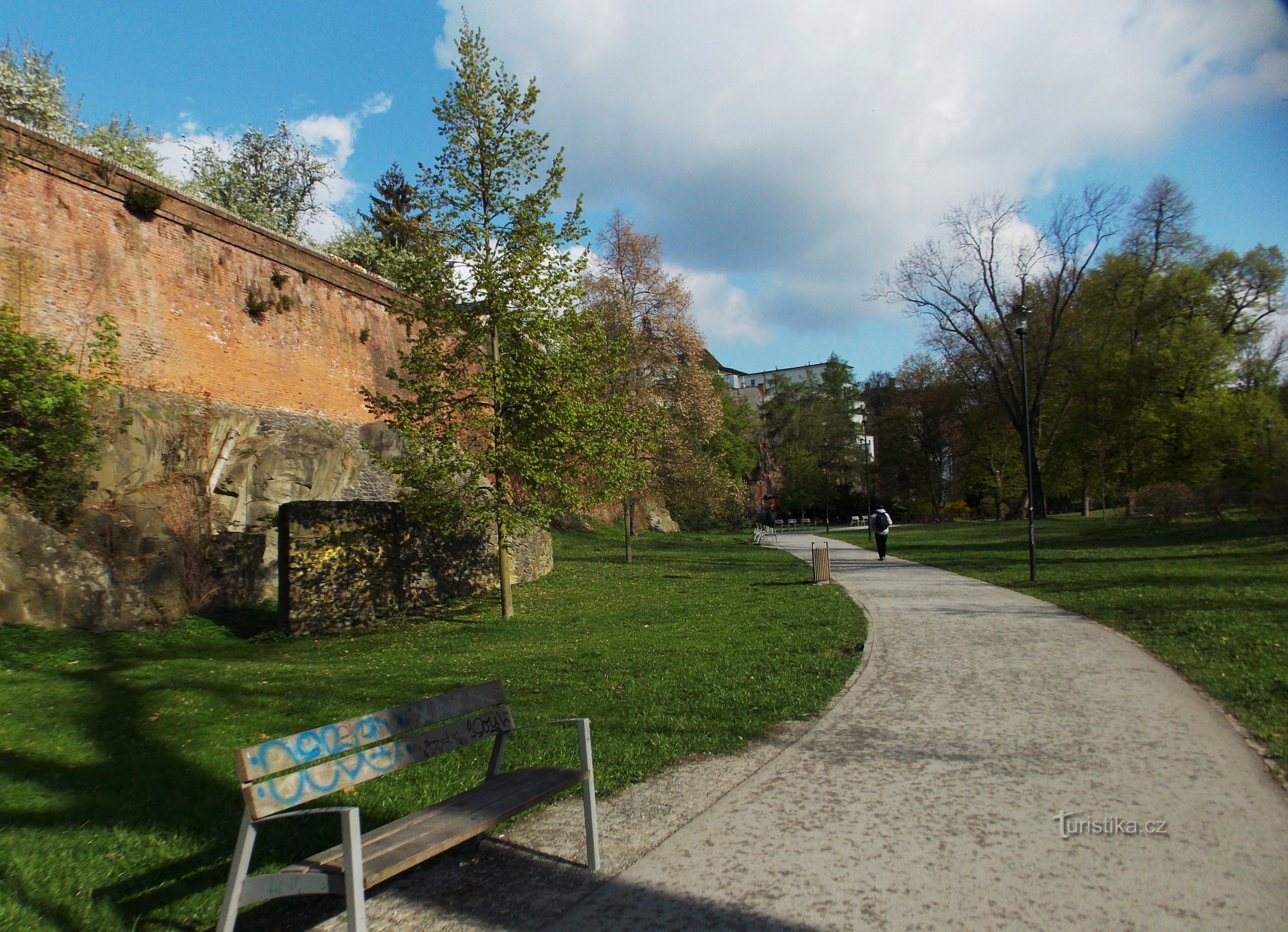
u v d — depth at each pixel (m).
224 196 36.06
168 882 4.29
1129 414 36.16
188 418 16.58
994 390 56.19
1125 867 4.07
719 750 6.36
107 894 4.12
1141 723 6.55
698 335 31.17
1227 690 7.43
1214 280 38.53
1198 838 4.38
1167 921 3.54
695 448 31.98
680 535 47.66
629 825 4.95
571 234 15.36
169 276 17.17
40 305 14.62
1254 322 39.41
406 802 5.37
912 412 74.81
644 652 10.81
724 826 4.85
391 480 21.98
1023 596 15.35
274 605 16.12
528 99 14.95
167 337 16.98
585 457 15.95
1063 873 4.05
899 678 8.56
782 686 8.38
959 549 31.09
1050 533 37.72
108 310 15.77
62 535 12.23
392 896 4.15
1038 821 4.70
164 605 13.44
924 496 78.25
